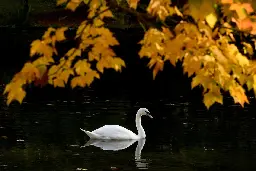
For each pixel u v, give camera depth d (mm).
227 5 4465
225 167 14727
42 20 52188
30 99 25500
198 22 4953
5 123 20312
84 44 5617
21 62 37969
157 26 5281
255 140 17859
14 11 53719
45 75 5445
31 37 46469
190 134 19031
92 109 23641
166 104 25172
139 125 19531
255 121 20953
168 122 21266
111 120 21734
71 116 22047
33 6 54938
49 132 19016
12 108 23234
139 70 36594
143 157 15992
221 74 5078
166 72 36094
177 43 5109
